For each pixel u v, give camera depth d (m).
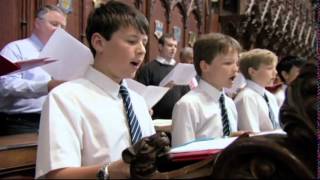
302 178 0.66
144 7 5.79
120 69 1.53
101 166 1.11
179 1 6.54
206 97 2.44
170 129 2.64
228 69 2.45
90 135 1.41
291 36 8.84
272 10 7.73
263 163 0.69
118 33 1.50
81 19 4.69
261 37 7.95
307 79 0.75
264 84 3.28
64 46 1.92
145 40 1.56
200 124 2.36
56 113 1.34
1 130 3.20
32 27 4.07
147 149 0.84
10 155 2.00
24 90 2.91
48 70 2.00
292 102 0.75
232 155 0.70
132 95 1.70
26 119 3.24
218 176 0.71
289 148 0.70
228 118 2.46
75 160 1.31
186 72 3.02
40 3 4.12
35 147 2.14
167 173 0.81
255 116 3.07
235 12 7.57
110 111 1.50
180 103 2.36
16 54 3.29
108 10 1.54
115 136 1.46
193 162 0.90
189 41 6.82
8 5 3.88
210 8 7.34
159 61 4.73
